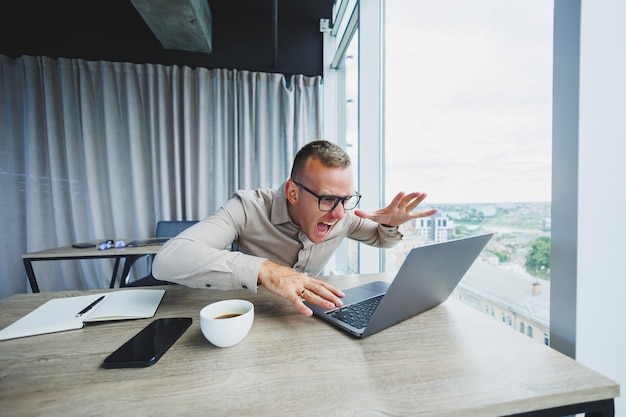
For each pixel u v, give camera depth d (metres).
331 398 0.37
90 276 2.46
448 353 0.48
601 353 0.56
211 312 0.55
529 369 0.43
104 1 2.45
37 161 2.36
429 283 0.57
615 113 0.55
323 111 2.75
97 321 0.61
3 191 2.36
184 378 0.41
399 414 0.34
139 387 0.40
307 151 0.81
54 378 0.42
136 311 0.64
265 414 0.34
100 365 0.45
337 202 0.78
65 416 0.34
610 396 0.39
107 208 2.48
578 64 0.54
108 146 2.40
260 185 2.60
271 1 2.46
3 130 2.34
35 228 2.36
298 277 0.63
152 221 2.55
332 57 2.72
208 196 2.57
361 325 0.56
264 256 1.07
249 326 0.52
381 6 1.75
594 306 0.56
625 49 0.55
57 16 2.40
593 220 0.55
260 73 2.58
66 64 2.35
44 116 2.38
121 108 2.45
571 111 0.56
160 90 2.46
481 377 0.41
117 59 2.49
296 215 0.93
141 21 2.51
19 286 2.40
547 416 0.38
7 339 0.54
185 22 2.14
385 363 0.45
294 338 0.53
